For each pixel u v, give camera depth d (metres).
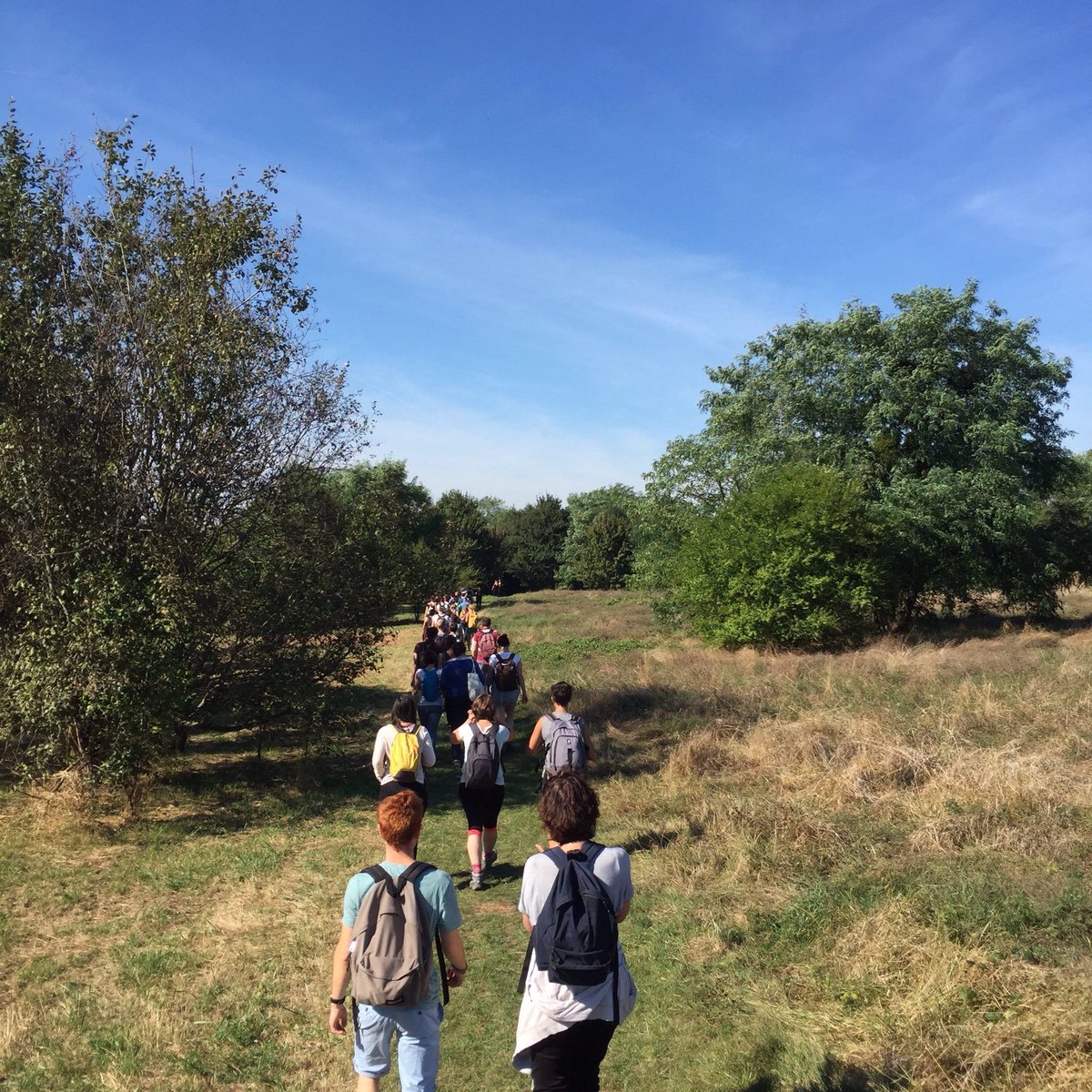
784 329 30.03
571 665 21.52
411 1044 3.43
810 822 7.90
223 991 5.54
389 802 3.65
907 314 27.56
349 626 11.78
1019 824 7.54
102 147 10.40
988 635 25.72
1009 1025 4.47
